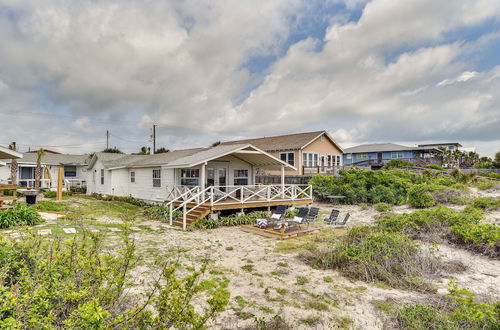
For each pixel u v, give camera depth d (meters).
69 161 33.03
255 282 6.23
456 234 9.17
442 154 37.44
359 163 39.44
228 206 13.18
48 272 3.07
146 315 3.15
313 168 27.08
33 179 27.58
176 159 16.41
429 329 4.20
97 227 10.50
